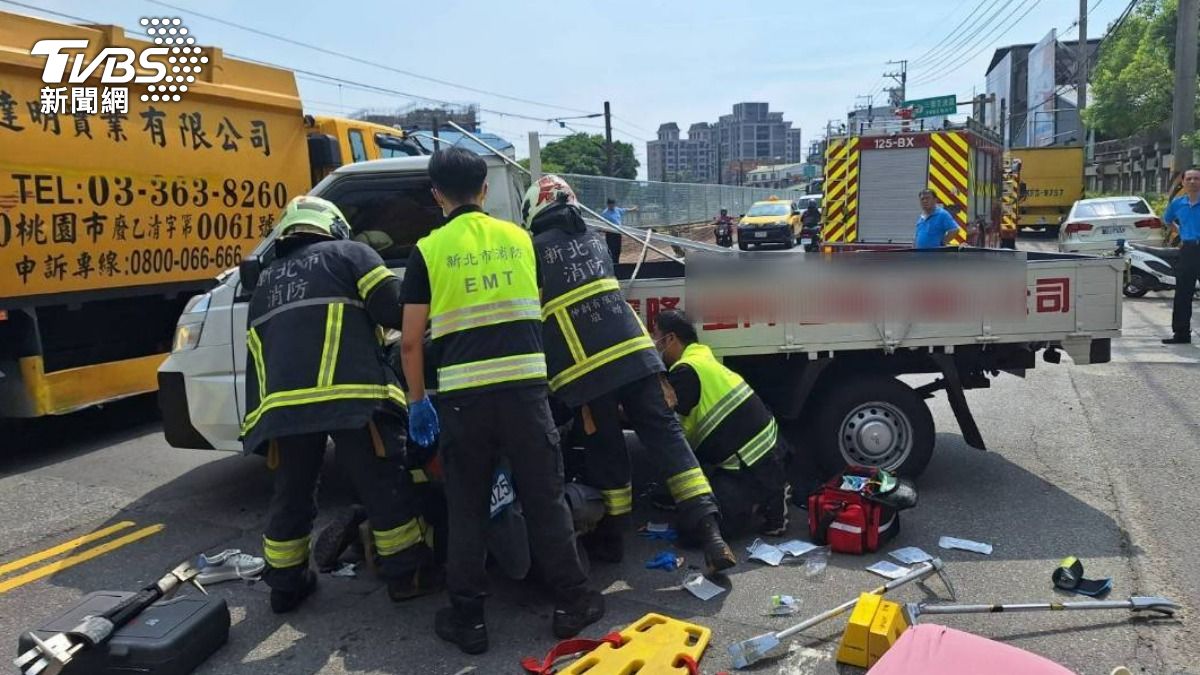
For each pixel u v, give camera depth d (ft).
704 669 11.31
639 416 14.03
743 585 13.74
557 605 12.44
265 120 26.81
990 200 52.75
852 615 11.31
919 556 14.44
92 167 21.76
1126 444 20.63
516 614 13.00
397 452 12.88
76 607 11.51
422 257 11.78
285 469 12.64
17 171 20.12
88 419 26.08
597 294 13.47
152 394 26.71
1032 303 17.30
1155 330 35.81
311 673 11.53
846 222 49.49
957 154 46.68
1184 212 31.78
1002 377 28.27
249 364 12.90
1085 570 13.91
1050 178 96.43
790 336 17.11
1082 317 17.39
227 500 18.34
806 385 17.37
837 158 49.19
